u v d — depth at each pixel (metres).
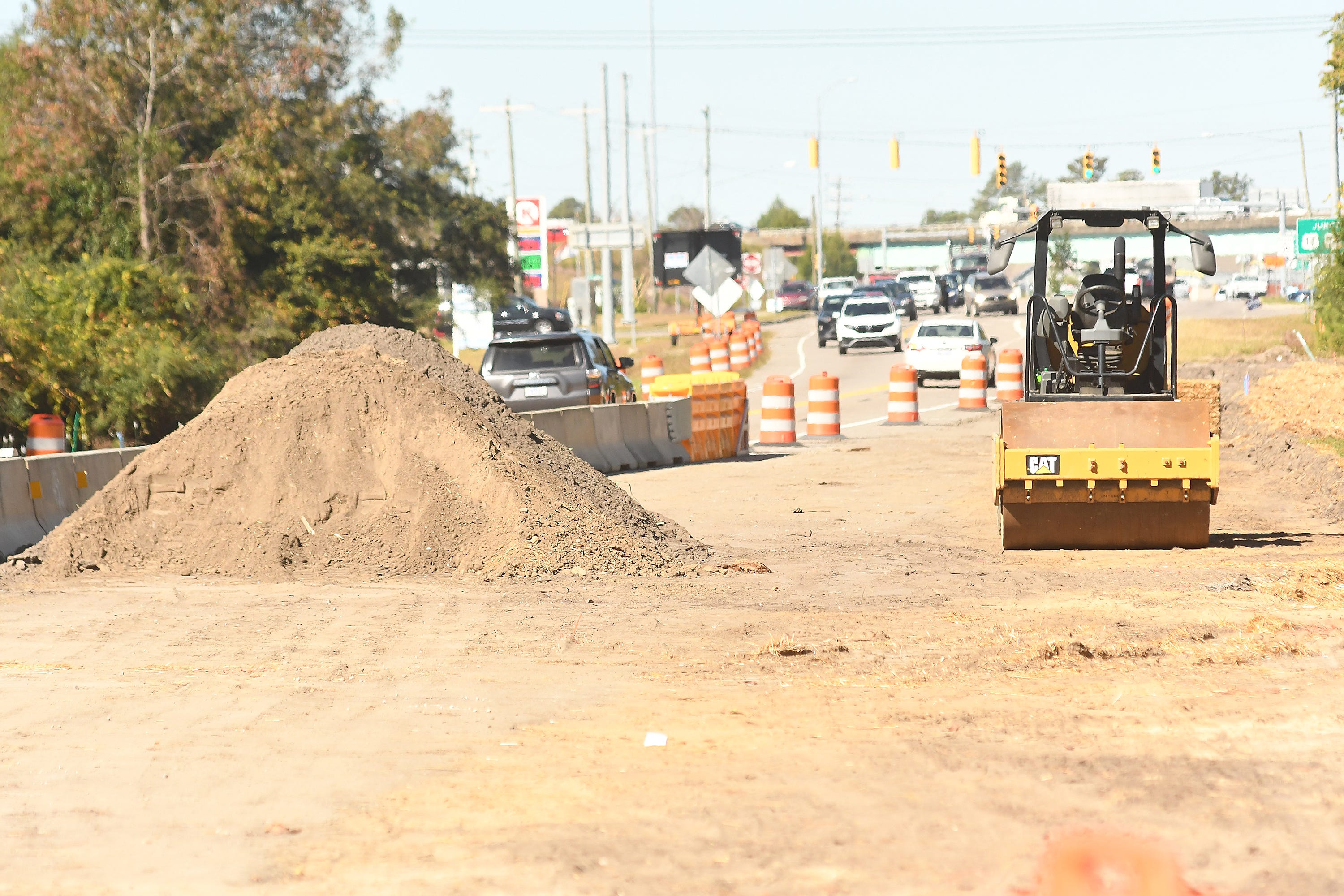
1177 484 40.25
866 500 56.50
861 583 37.03
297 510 40.72
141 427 89.94
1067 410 40.97
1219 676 24.78
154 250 111.44
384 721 23.30
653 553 40.66
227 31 114.62
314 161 125.06
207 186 111.50
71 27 108.00
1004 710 22.73
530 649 29.17
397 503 40.84
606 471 69.44
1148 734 20.98
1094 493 40.56
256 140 112.69
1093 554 41.41
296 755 21.31
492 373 80.75
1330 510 49.38
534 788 19.34
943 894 15.10
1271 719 21.61
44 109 109.69
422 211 144.88
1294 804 17.64
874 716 22.64
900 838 16.81
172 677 26.88
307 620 32.66
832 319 190.25
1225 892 14.94
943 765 19.67
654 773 19.88
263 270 121.62
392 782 19.84
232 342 110.00
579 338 81.81
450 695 25.08
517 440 46.00
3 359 80.88
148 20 111.12
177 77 113.56
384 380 43.00
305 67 118.56
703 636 30.23
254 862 16.75
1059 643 27.31
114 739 22.38
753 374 152.75
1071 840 16.50
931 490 59.16
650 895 15.26
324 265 121.62
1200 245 42.00
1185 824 17.00
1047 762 19.62
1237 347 153.38
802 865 16.03
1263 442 69.56
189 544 40.22
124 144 109.38
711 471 69.31
